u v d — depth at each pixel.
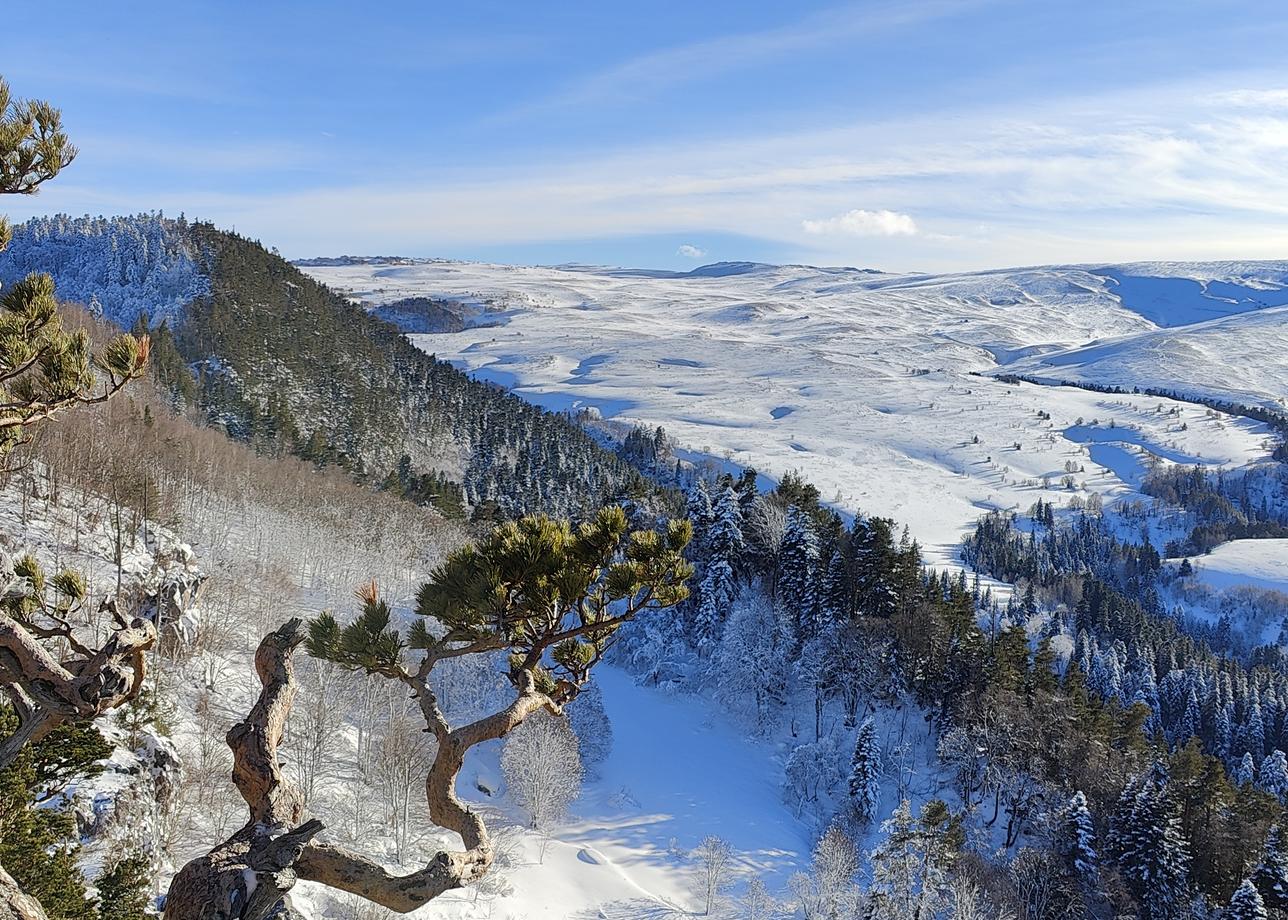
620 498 93.75
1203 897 56.97
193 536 72.38
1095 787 63.84
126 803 28.86
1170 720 114.62
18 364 8.71
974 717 70.88
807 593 86.50
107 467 62.12
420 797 52.38
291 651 5.70
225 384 159.50
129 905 23.95
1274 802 64.88
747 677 82.56
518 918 47.56
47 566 44.41
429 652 6.62
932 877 48.41
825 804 70.12
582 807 64.06
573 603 7.00
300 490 105.69
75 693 5.72
